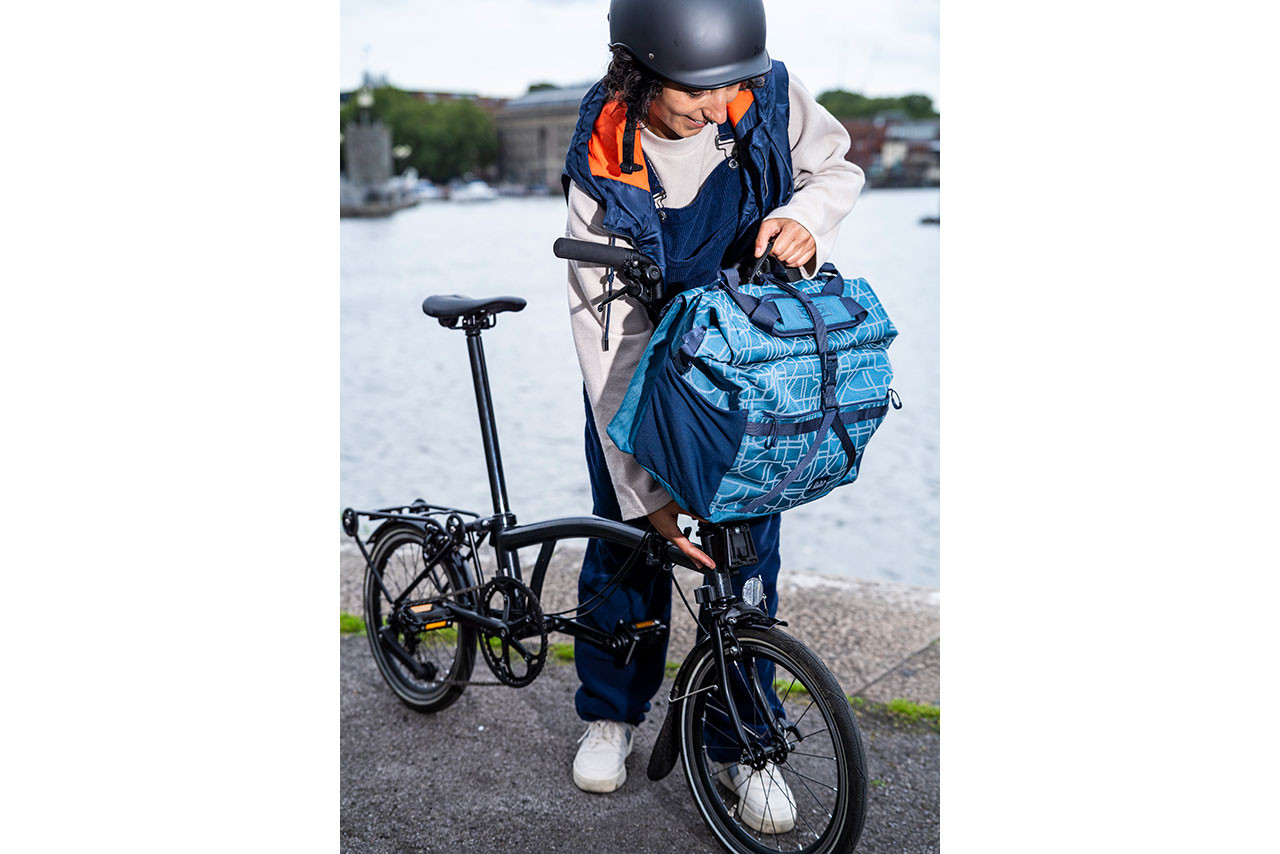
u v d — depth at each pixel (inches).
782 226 59.8
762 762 61.6
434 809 73.3
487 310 75.4
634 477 61.2
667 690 89.6
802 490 57.0
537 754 80.6
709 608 62.6
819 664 59.6
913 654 95.0
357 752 80.9
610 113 59.1
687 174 59.9
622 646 70.7
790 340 54.3
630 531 67.5
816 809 72.9
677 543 63.0
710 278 63.1
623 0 54.7
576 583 113.0
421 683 88.0
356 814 72.7
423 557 84.0
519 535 74.5
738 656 62.9
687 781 69.2
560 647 98.7
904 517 227.0
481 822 71.7
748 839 67.1
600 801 74.4
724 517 57.1
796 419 53.6
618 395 62.8
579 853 68.2
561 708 87.7
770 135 60.6
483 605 78.7
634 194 59.0
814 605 106.3
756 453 53.3
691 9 52.5
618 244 62.2
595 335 62.7
